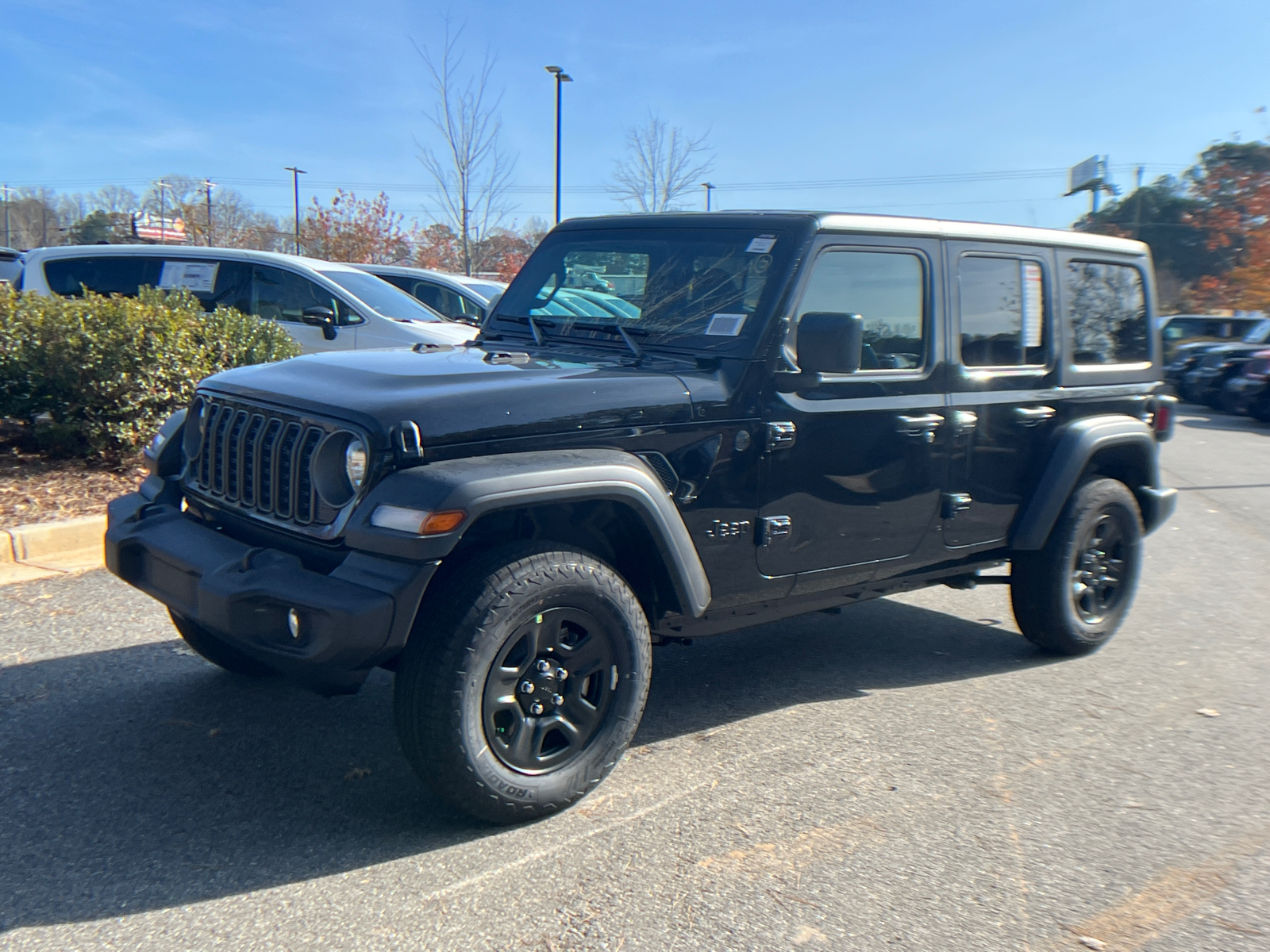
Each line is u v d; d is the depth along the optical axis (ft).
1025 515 15.11
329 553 9.98
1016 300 14.73
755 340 11.69
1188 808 11.35
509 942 8.46
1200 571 23.40
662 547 10.76
